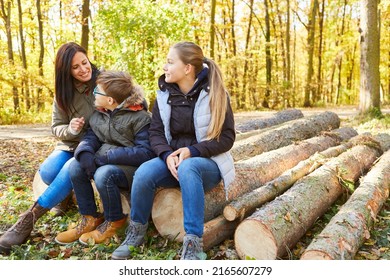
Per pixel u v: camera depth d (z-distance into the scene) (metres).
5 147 9.85
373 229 4.38
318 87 32.81
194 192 3.51
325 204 4.58
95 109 4.39
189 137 3.91
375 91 12.59
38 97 21.61
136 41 13.38
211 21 24.00
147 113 4.21
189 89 3.88
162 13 13.18
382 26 28.72
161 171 3.73
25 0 24.69
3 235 3.99
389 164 5.79
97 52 14.86
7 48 23.75
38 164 7.78
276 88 28.00
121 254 3.68
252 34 32.84
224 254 3.80
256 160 5.03
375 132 9.73
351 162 5.63
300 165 5.18
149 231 4.16
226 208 3.91
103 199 3.95
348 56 35.12
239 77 28.59
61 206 4.86
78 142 4.48
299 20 31.00
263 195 4.25
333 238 3.46
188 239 3.48
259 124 7.84
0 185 6.14
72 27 23.61
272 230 3.50
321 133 7.14
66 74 4.26
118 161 3.94
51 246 4.07
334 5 31.39
